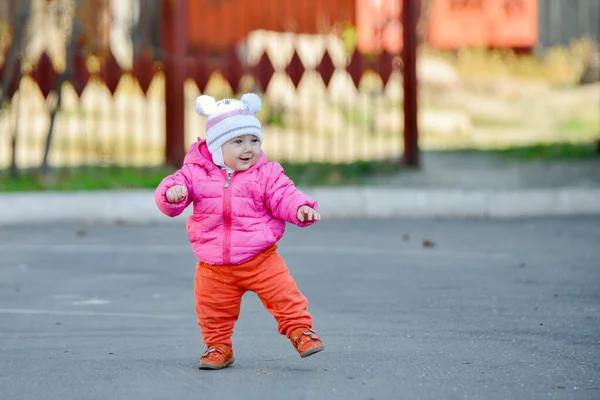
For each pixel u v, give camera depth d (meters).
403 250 18.02
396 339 10.92
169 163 27.42
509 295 13.56
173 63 27.14
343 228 21.44
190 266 16.34
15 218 22.56
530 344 10.59
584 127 38.94
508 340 10.80
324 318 12.13
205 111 9.55
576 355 10.03
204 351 10.47
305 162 28.23
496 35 48.91
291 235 20.27
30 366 9.89
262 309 12.80
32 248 18.47
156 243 19.11
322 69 27.59
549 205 24.05
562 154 31.81
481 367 9.55
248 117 9.52
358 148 31.66
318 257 17.20
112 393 8.77
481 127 39.59
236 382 9.06
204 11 32.97
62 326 11.88
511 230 20.94
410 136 28.30
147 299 13.57
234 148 9.40
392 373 9.34
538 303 12.98
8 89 26.30
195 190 9.48
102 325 11.91
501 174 27.78
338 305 12.96
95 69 26.94
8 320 12.25
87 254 17.70
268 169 9.52
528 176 27.38
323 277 15.16
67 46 25.91
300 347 9.27
